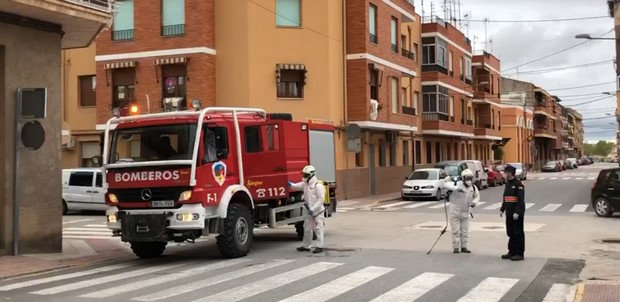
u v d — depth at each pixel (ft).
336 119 94.68
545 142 334.85
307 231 42.11
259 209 43.75
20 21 40.47
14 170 40.27
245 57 88.74
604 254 39.55
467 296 26.86
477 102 179.32
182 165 37.09
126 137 39.45
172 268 36.01
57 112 43.14
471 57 172.55
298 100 90.89
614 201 64.54
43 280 32.30
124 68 92.89
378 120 101.96
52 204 42.55
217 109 39.70
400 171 121.80
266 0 89.76
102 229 60.23
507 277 31.50
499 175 142.20
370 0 100.12
